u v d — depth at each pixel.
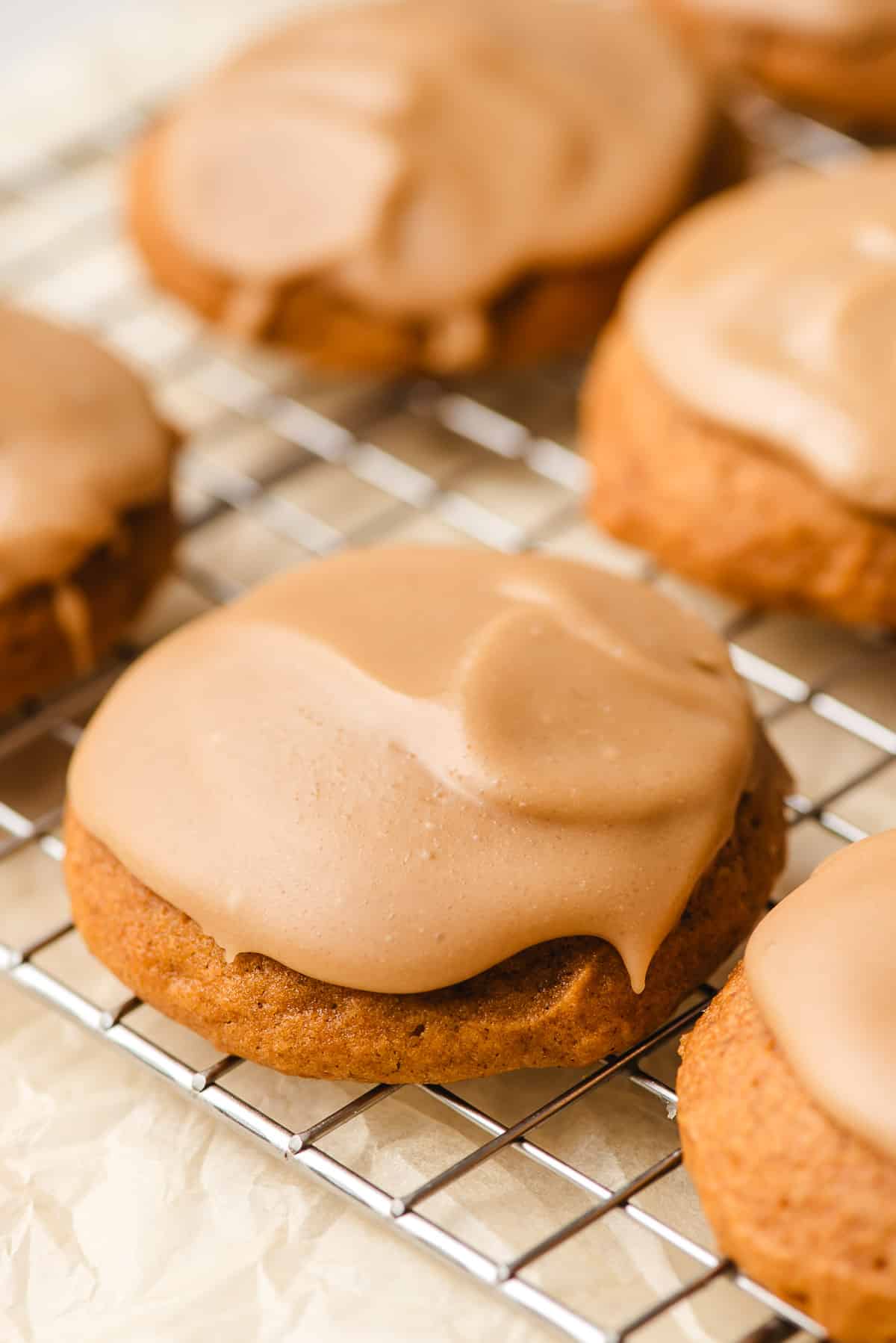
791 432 0.36
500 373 0.43
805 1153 0.29
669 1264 0.31
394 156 0.40
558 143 0.40
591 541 0.39
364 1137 0.32
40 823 0.35
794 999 0.29
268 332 0.41
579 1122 0.32
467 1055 0.31
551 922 0.31
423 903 0.31
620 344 0.39
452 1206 0.31
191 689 0.33
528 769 0.31
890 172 0.39
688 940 0.32
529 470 0.41
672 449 0.37
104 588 0.36
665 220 0.41
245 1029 0.31
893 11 0.44
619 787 0.31
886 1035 0.29
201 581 0.39
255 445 0.41
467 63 0.41
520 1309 0.30
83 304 0.44
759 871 0.32
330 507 0.40
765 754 0.33
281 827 0.31
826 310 0.36
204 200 0.41
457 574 0.34
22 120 0.48
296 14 0.52
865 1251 0.29
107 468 0.36
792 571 0.36
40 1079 0.33
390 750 0.31
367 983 0.31
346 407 0.42
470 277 0.40
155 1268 0.31
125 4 0.59
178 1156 0.32
